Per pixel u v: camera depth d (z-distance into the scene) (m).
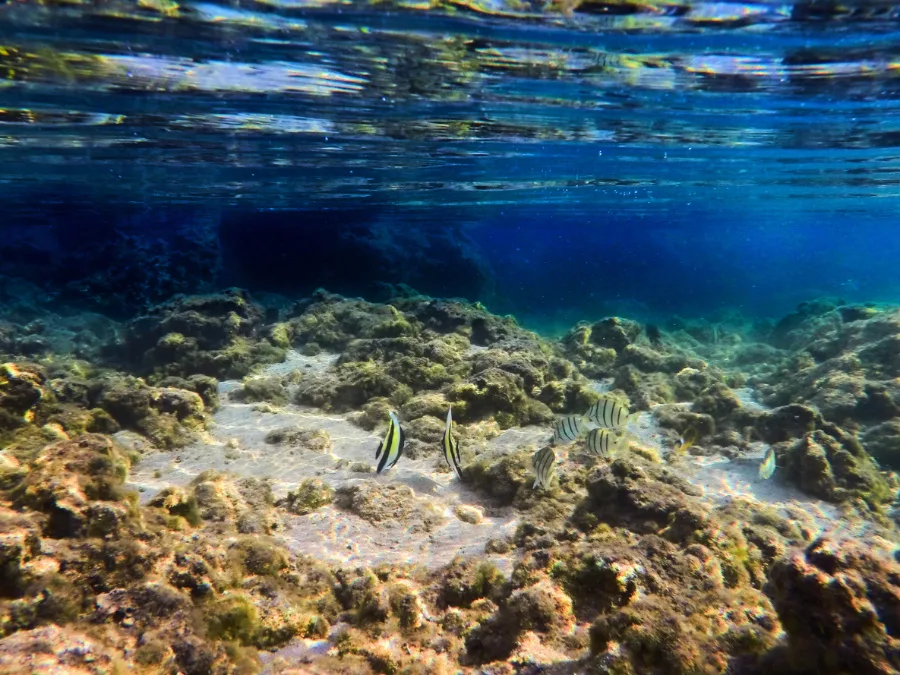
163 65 2.48
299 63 2.49
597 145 4.18
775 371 3.93
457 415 2.81
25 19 2.05
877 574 1.11
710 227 17.22
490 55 2.43
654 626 1.22
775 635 1.29
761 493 2.41
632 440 2.64
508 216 10.94
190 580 1.33
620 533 1.75
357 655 1.33
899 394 2.88
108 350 4.06
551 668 1.26
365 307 4.40
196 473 2.33
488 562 1.63
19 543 1.21
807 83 2.78
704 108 3.19
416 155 4.48
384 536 1.90
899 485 2.49
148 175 5.13
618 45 2.34
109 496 1.39
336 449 2.62
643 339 4.33
